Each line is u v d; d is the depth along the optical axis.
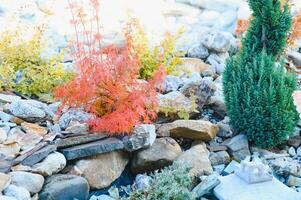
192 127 2.98
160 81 2.92
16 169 2.51
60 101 3.16
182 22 4.75
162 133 2.97
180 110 3.12
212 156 2.96
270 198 2.59
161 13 4.89
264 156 3.01
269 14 3.12
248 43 3.20
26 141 2.73
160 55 3.57
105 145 2.71
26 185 2.43
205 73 3.83
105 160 2.73
